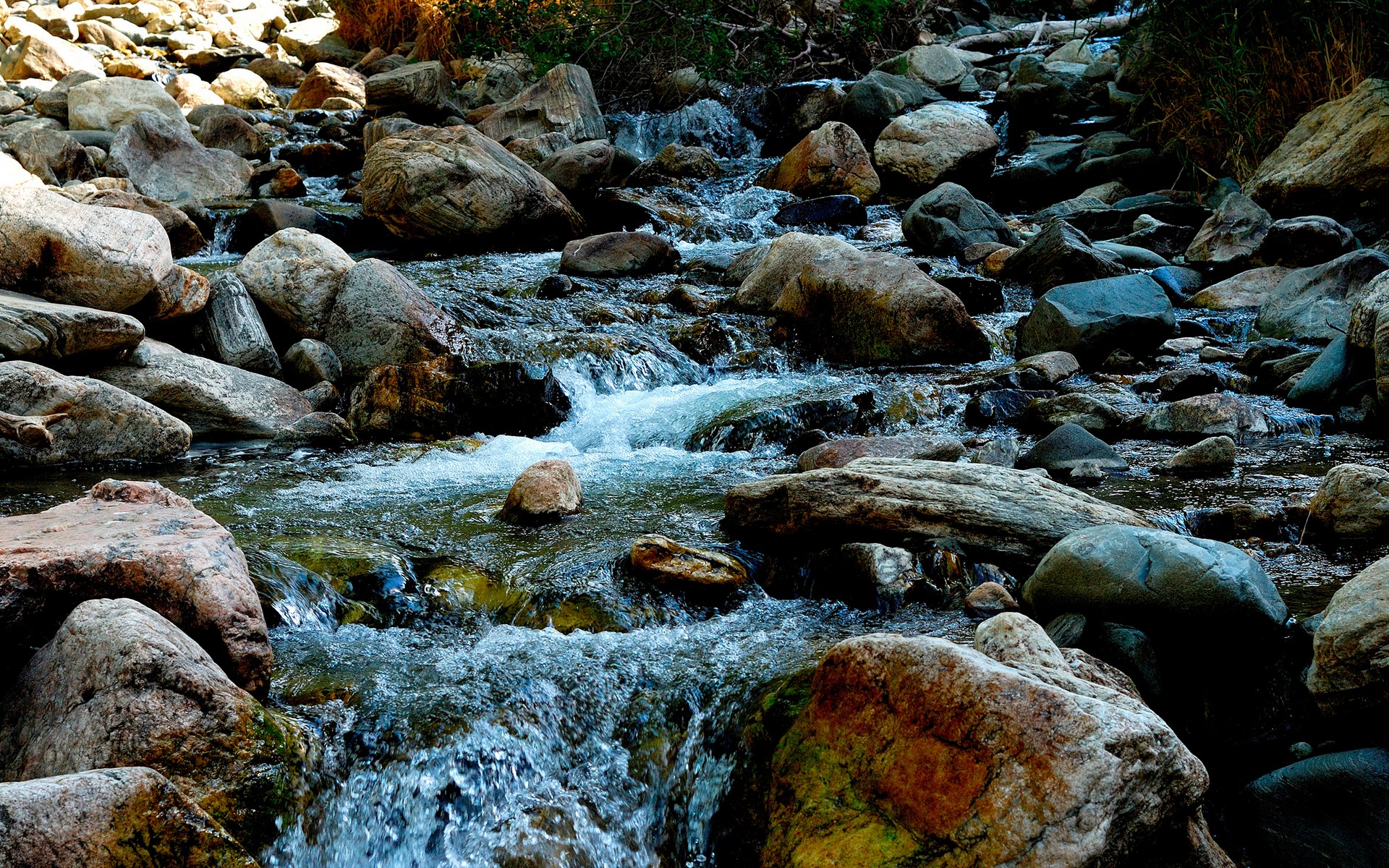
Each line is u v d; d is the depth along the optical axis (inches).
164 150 466.9
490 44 626.8
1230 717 121.2
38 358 225.3
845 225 431.5
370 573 154.5
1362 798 102.9
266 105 663.1
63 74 671.1
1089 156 473.1
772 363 287.9
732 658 135.0
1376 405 223.8
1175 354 288.4
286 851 109.6
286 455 229.9
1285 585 143.3
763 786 114.7
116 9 824.9
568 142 519.5
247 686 123.6
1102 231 405.7
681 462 221.9
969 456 211.3
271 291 277.6
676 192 468.1
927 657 103.7
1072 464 200.8
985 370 275.9
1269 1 389.4
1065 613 133.6
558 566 159.0
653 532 173.8
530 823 115.6
